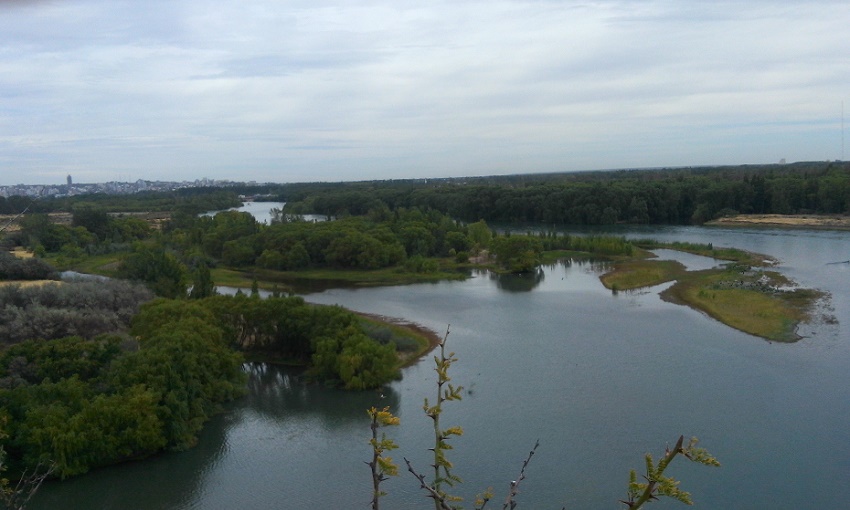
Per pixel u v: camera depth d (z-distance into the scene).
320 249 136.88
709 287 104.19
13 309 74.25
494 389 62.53
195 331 66.31
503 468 47.69
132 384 54.72
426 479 46.53
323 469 49.59
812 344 73.69
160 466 51.03
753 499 43.12
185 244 159.38
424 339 80.56
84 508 45.53
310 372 70.19
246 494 46.75
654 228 190.50
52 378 57.12
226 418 59.66
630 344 75.56
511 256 131.75
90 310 78.75
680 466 47.31
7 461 48.62
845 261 124.94
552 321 87.31
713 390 60.62
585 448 50.16
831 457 47.97
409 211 193.50
